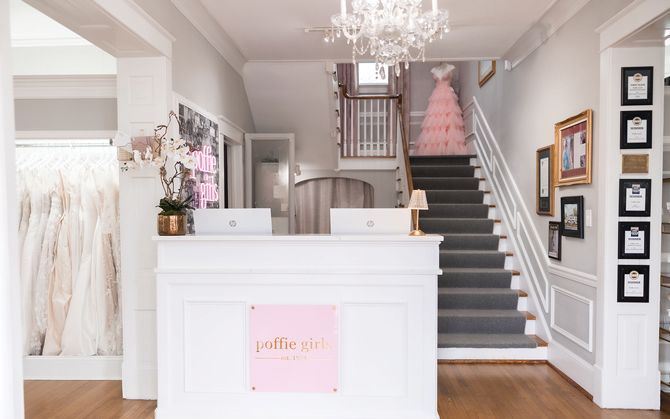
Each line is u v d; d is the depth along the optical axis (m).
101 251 3.86
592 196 3.45
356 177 7.60
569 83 3.81
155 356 3.46
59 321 3.91
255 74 5.63
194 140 3.92
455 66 8.50
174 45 3.55
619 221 3.23
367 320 2.93
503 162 5.61
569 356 3.78
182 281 2.98
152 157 3.19
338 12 3.94
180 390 3.01
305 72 5.59
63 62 4.15
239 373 2.98
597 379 3.34
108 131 3.96
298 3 3.78
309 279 2.93
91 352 3.88
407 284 2.90
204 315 2.99
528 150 4.77
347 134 7.68
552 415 3.17
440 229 5.82
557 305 4.05
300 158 7.07
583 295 3.59
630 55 3.16
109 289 3.87
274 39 4.64
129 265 3.46
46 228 3.95
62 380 3.85
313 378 2.95
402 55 3.09
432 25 2.89
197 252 2.99
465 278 5.02
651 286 3.24
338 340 2.94
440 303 4.76
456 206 6.06
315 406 2.96
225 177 5.59
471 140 7.39
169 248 3.00
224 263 2.98
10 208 1.97
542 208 4.34
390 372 2.93
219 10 3.93
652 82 3.16
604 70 3.23
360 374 2.94
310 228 7.72
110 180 3.88
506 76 5.54
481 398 3.46
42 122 3.99
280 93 5.89
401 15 2.85
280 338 2.96
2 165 1.93
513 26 4.34
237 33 4.48
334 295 2.93
